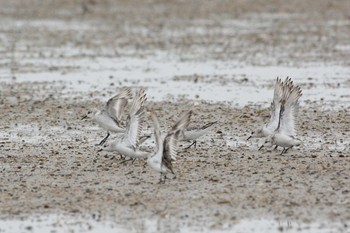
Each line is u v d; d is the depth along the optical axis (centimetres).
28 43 4181
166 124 2309
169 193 1631
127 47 4022
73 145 2073
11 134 2219
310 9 5594
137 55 3750
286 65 3378
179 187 1670
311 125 2252
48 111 2523
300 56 3616
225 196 1603
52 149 2033
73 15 5525
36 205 1578
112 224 1460
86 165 1869
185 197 1602
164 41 4219
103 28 4828
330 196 1600
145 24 5016
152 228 1434
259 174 1762
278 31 4512
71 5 6075
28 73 3262
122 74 3219
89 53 3825
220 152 1962
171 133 1628
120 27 4866
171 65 3438
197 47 3981
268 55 3672
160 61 3559
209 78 3097
